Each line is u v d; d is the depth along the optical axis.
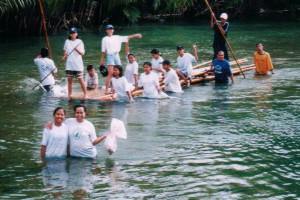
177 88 11.45
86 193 5.40
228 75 12.47
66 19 26.56
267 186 5.61
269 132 7.78
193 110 9.41
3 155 6.67
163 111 9.37
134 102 10.29
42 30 24.25
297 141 7.30
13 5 22.03
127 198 5.27
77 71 10.65
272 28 28.30
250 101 10.15
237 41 22.09
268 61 13.54
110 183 5.69
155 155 6.68
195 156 6.64
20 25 23.92
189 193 5.41
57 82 12.73
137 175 5.95
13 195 5.33
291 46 19.97
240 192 5.44
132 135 7.65
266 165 6.29
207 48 19.89
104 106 9.86
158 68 12.40
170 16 34.56
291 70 14.25
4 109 9.48
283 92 11.05
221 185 5.64
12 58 16.70
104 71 11.47
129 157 6.61
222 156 6.64
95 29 27.25
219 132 7.80
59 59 16.67
